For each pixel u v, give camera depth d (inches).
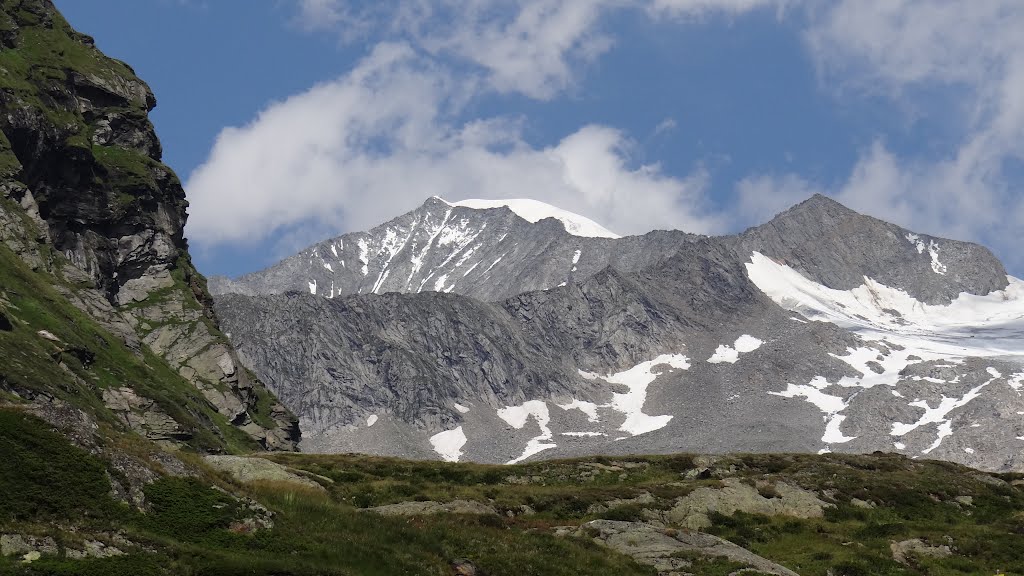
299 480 2770.7
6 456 1706.4
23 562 1526.8
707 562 2461.9
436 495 2925.7
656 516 3014.3
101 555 1610.5
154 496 1834.4
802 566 2652.6
